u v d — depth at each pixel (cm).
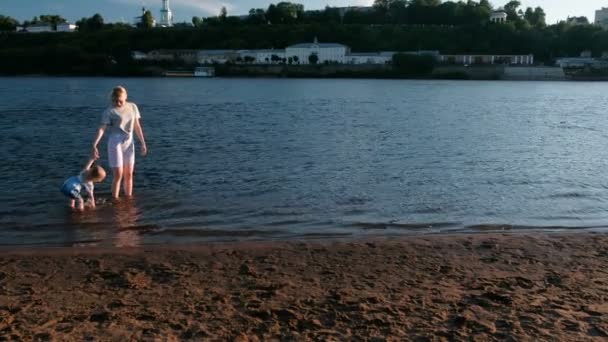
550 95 7512
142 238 920
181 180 1419
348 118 3619
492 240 908
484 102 5706
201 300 643
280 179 1452
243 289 681
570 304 640
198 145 2152
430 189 1339
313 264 782
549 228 1011
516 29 19650
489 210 1139
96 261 780
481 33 19275
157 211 1091
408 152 1991
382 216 1086
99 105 4866
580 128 2980
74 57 17638
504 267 781
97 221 1011
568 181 1450
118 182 1177
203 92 7956
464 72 16100
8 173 1505
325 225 1018
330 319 592
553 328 573
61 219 1020
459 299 654
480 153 1977
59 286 686
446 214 1106
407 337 552
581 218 1084
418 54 16700
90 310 608
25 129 2766
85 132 2641
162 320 583
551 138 2478
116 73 17425
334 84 11888
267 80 14775
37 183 1363
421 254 834
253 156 1866
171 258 798
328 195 1261
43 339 532
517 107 4909
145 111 4200
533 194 1290
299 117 3684
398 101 5809
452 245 880
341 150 2033
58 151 1958
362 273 748
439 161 1784
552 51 18688
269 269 758
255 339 542
